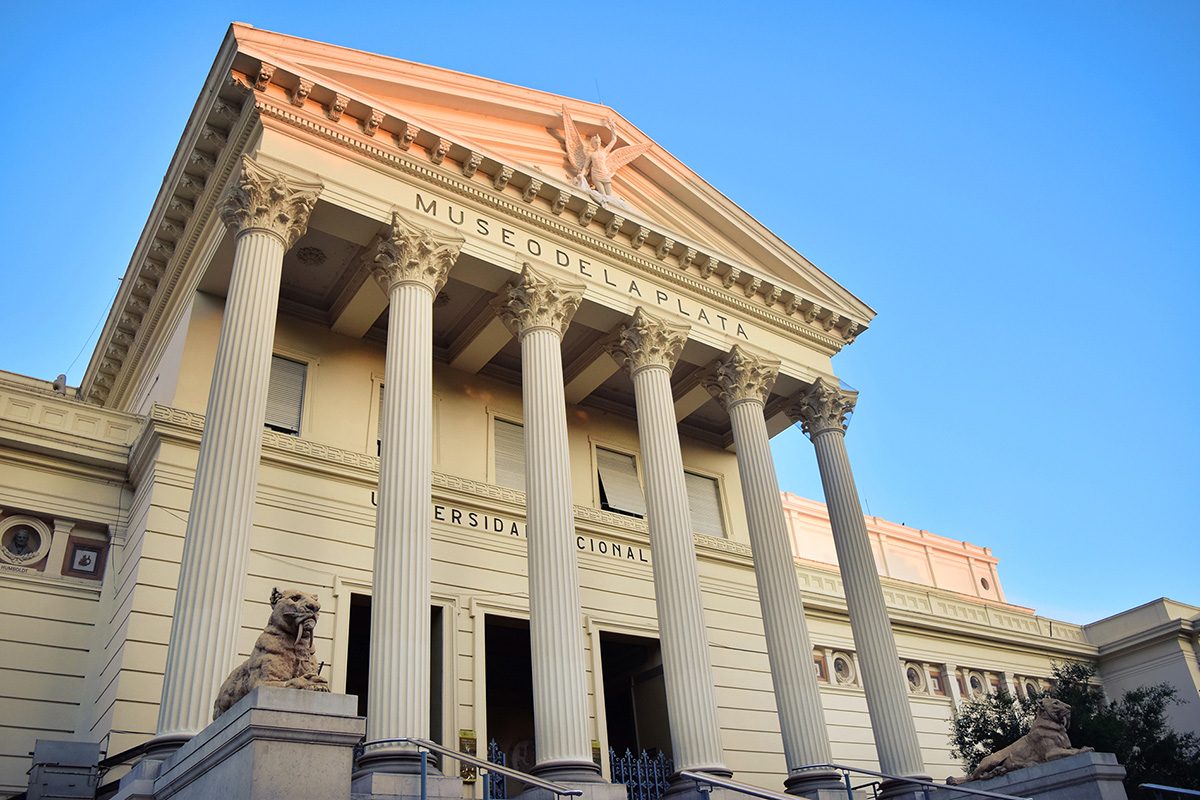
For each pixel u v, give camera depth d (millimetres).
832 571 39188
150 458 22172
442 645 23984
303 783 10953
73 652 20875
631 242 27953
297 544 22875
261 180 21266
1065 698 32188
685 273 28906
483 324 27719
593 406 32406
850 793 22172
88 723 20156
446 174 24734
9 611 20500
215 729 12070
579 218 26953
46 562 21484
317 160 22766
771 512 26547
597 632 27109
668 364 27031
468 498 26453
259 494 22906
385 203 23297
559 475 22469
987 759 20797
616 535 29297
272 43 22547
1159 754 30203
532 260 25219
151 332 28078
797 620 24922
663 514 24219
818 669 36062
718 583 31000
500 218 25625
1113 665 48312
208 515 17078
